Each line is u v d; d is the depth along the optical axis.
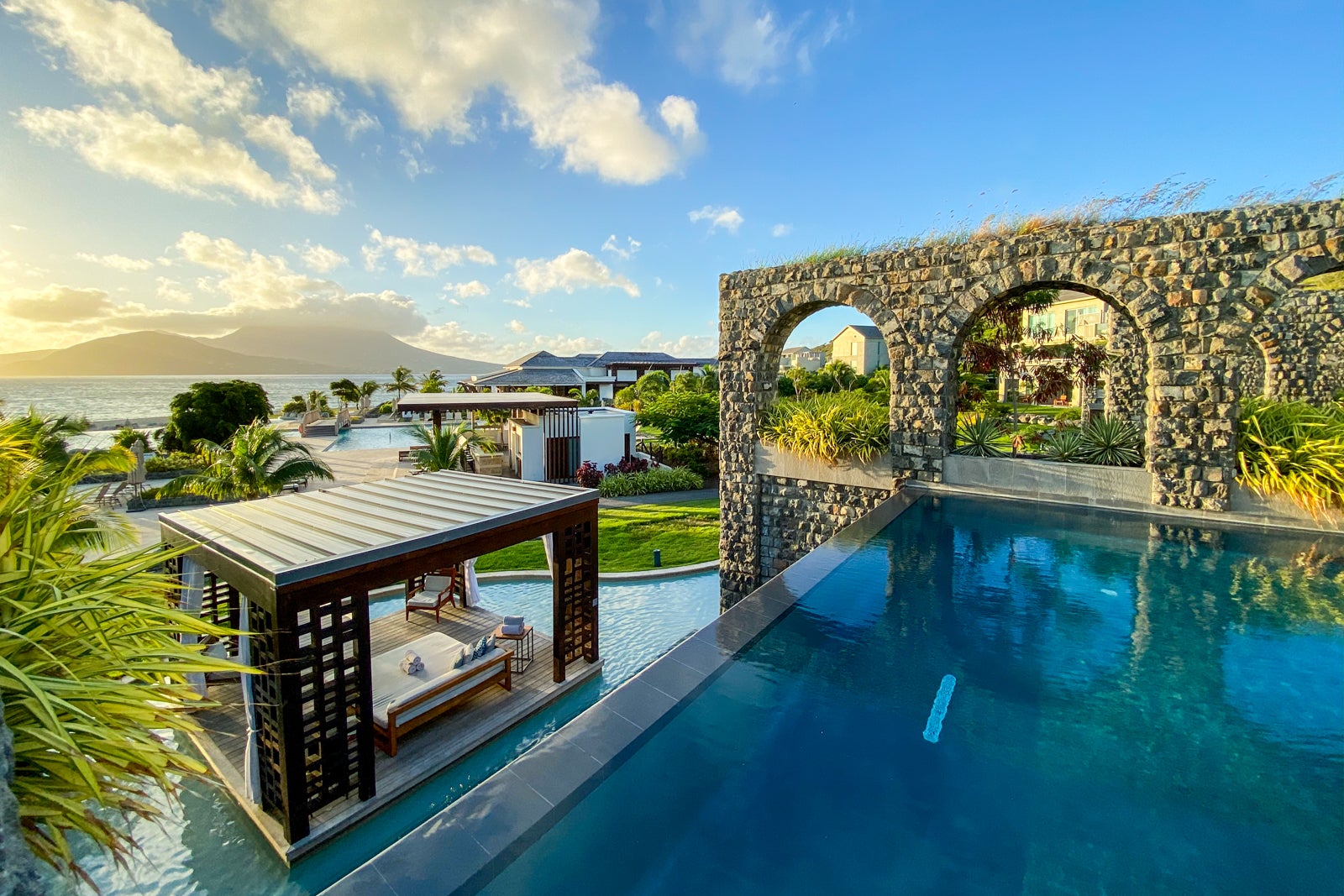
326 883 4.90
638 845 2.55
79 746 2.11
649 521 16.14
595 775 2.88
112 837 2.22
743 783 2.98
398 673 6.91
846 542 6.80
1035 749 3.29
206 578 7.34
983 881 2.41
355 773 5.64
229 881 4.89
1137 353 12.01
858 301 8.97
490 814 2.55
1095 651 4.43
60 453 12.62
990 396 14.57
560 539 7.77
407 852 2.31
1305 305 13.31
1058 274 7.46
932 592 5.52
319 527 6.34
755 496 10.20
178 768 2.43
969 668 4.20
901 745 3.32
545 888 2.32
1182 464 7.20
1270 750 3.29
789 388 31.39
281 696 4.92
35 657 2.19
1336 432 6.71
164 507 18.73
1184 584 5.57
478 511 7.09
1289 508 6.79
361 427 44.81
